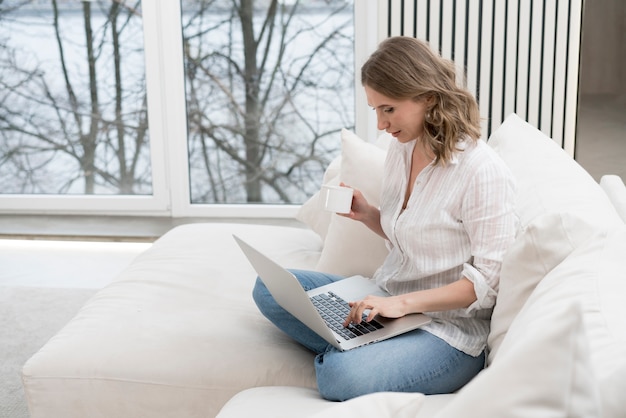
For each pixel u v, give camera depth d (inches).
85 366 76.7
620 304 46.1
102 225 180.1
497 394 30.5
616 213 72.6
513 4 154.6
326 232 108.2
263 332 82.5
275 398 67.3
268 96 179.6
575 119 159.2
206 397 75.0
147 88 178.9
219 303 90.5
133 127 183.6
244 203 185.3
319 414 35.9
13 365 114.7
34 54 182.2
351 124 179.3
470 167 71.1
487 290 68.5
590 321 44.9
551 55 155.7
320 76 177.5
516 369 30.5
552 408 29.7
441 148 71.1
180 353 77.4
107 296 92.0
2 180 187.8
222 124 181.8
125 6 178.2
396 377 66.5
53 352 78.6
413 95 70.6
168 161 182.2
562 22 153.9
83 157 186.1
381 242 92.8
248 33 177.2
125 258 164.1
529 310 51.7
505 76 158.1
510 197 70.6
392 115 72.4
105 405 76.4
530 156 88.4
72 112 184.1
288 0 174.7
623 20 151.1
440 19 157.2
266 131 181.3
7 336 125.1
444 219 72.0
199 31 177.6
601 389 36.9
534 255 59.8
